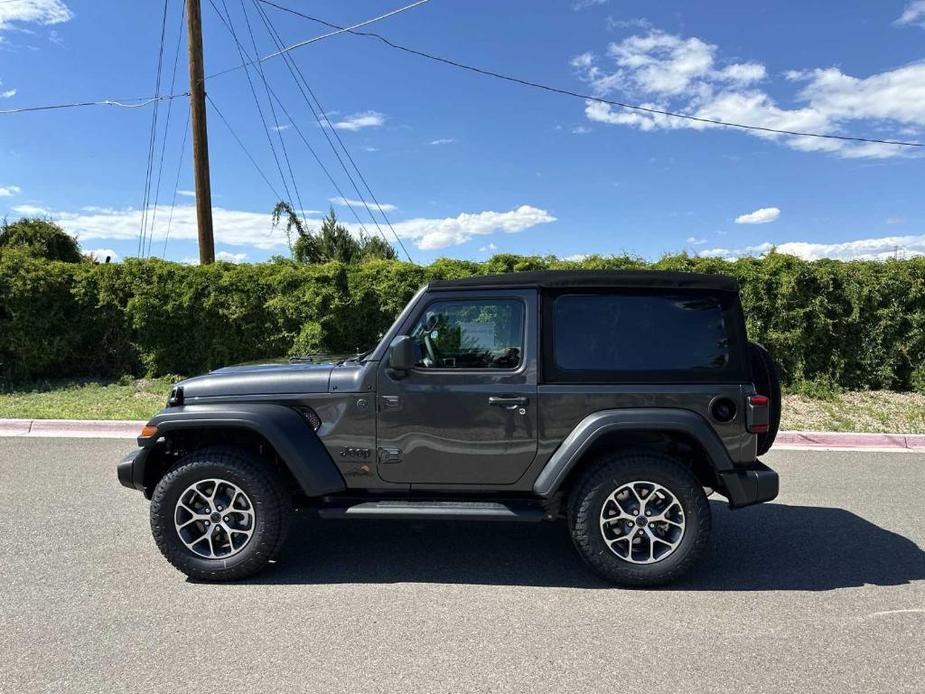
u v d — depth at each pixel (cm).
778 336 1012
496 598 393
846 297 1024
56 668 310
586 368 411
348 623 359
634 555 410
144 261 1117
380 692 293
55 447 748
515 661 321
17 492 585
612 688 298
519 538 496
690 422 399
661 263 1060
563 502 436
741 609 381
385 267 1097
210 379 433
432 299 424
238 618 363
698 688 299
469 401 412
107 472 647
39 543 470
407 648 332
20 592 393
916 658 327
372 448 418
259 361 497
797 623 364
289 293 1083
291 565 441
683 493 399
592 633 350
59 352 1078
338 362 457
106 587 401
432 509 410
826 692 297
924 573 436
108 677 303
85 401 966
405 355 391
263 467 408
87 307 1097
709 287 419
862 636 349
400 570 434
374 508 412
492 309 420
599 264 1063
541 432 410
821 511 563
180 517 409
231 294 1083
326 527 518
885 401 995
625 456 403
